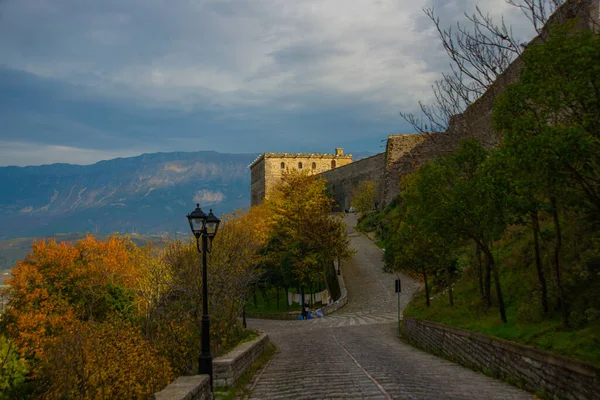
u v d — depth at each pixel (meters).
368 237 62.91
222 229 24.30
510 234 21.06
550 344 10.05
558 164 9.02
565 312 11.35
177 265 20.58
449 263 25.64
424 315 21.05
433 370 13.38
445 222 14.84
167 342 16.28
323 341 22.42
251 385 12.66
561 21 17.98
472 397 9.52
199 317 18.77
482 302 17.27
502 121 11.91
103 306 35.44
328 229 46.59
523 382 10.53
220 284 20.22
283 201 55.19
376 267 50.50
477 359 13.31
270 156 114.12
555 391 9.19
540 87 10.03
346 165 97.31
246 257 23.64
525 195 12.10
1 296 39.94
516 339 11.47
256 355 16.41
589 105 9.42
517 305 14.91
